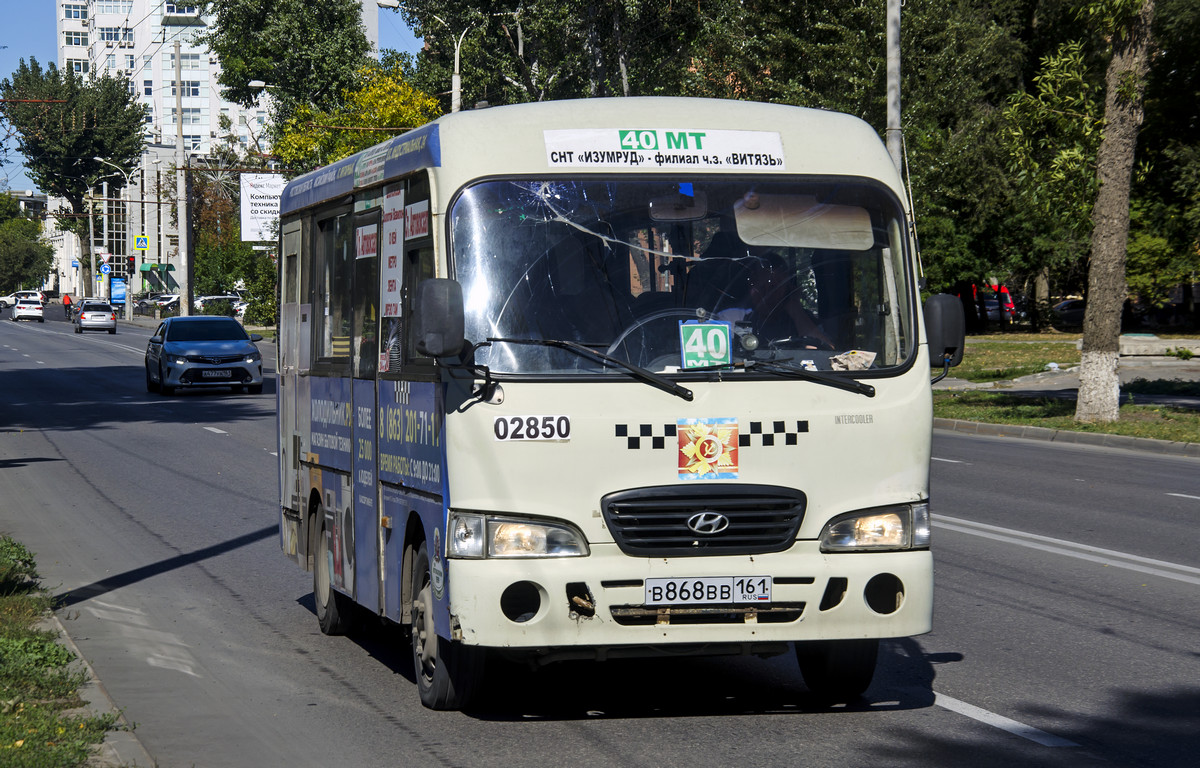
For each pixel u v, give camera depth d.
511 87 76.94
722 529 8.73
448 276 8.94
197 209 130.38
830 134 9.68
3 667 10.22
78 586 15.19
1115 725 9.25
